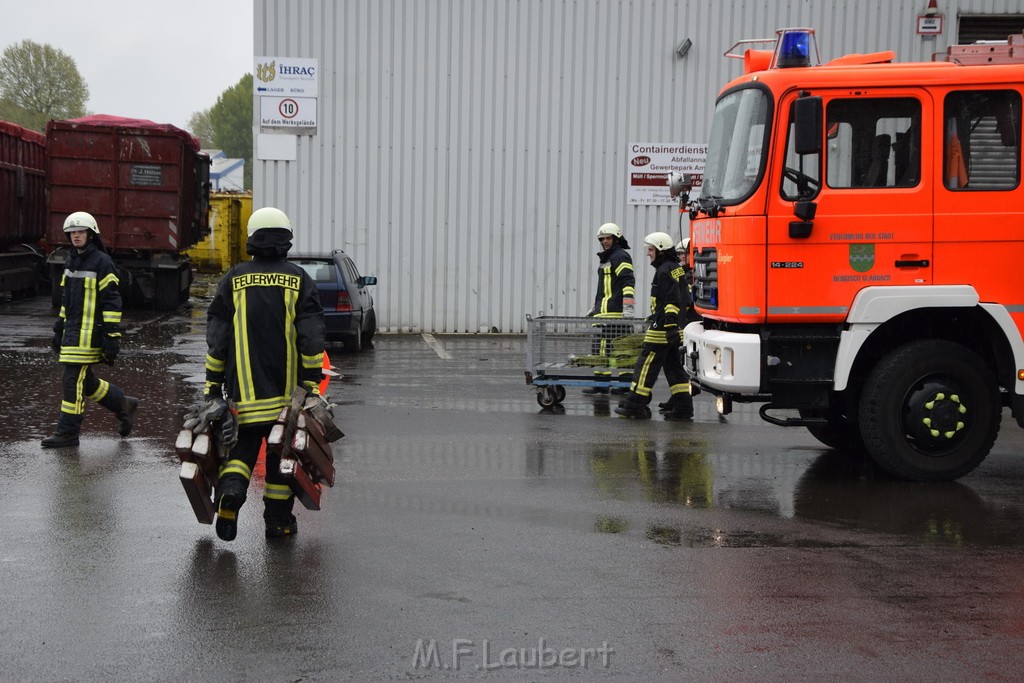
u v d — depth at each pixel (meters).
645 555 5.89
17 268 23.98
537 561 5.76
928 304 7.59
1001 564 5.79
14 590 5.21
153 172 22.44
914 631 4.78
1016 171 7.68
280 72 18.80
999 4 19.05
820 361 7.86
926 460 7.75
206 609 4.97
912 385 7.72
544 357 11.21
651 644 4.60
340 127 18.97
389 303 19.36
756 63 8.32
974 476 8.09
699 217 8.60
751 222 7.71
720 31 19.27
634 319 11.10
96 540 6.07
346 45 18.86
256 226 5.98
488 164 19.27
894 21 19.17
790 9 19.20
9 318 20.08
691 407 10.84
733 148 8.11
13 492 7.16
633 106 19.34
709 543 6.14
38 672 4.26
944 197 7.66
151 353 15.55
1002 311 7.67
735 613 4.99
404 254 19.30
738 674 4.30
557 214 19.44
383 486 7.48
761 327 7.84
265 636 4.65
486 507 6.91
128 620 4.82
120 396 9.12
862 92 7.65
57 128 22.11
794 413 11.21
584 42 19.20
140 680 4.19
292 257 15.94
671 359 10.84
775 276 7.71
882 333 8.09
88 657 4.41
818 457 8.71
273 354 5.91
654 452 8.84
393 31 18.92
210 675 4.24
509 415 10.74
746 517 6.73
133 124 23.39
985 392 7.76
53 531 6.24
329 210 19.09
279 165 18.95
